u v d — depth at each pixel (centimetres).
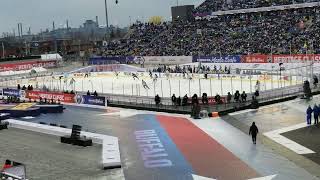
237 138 3794
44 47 18538
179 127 4338
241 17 11700
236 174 2853
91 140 3772
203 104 5419
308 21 10038
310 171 2834
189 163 3133
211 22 11981
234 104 5328
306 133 3816
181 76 8681
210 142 3697
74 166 3152
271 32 10131
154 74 9238
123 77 9312
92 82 8656
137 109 5566
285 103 5347
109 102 6062
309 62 7506
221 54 9894
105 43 13612
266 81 7381
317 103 5194
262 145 3525
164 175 2894
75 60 13988
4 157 3481
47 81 9375
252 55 8875
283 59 8381
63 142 3900
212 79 8075
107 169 3048
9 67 11256
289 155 3206
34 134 4344
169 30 12469
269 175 2806
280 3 11169
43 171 3055
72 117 5275
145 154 3422
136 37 12912
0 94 7625
